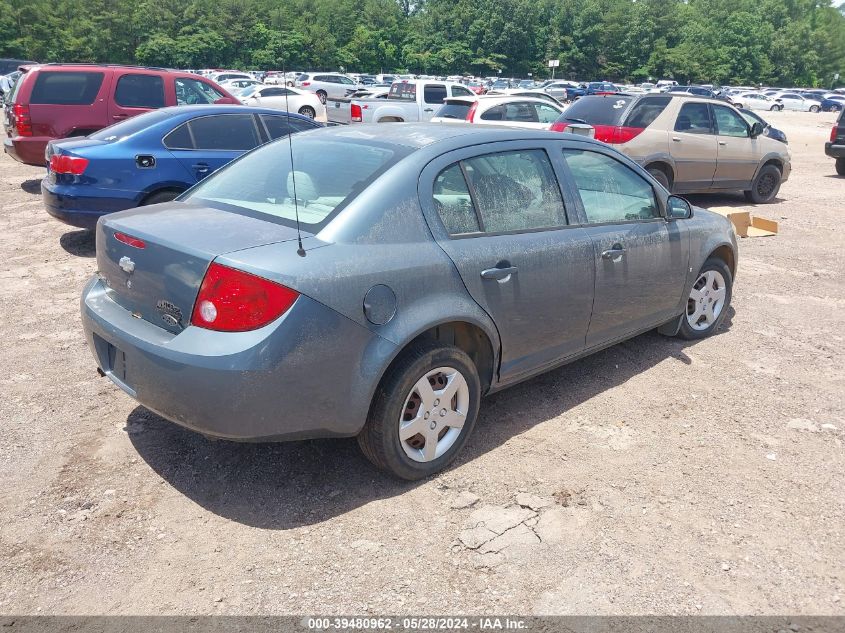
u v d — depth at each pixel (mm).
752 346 5355
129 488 3283
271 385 2781
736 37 110812
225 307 2779
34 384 4344
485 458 3621
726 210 9398
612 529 3074
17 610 2545
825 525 3154
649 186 4617
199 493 3262
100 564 2789
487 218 3553
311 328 2820
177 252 2939
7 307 5762
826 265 7992
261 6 86438
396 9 109312
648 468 3574
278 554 2863
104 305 3383
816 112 56719
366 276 2975
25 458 3508
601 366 4875
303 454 3615
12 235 8227
